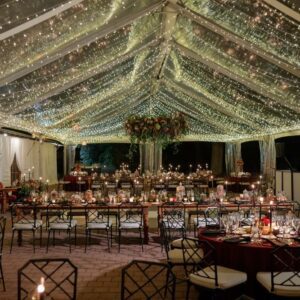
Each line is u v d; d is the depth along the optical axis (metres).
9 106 8.77
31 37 5.71
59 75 7.92
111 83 10.45
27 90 8.08
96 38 6.57
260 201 7.47
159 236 7.93
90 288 4.84
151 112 16.84
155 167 17.41
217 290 3.87
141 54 9.11
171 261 4.76
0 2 4.41
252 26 6.34
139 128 9.27
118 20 6.31
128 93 12.55
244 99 11.32
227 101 12.14
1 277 5.06
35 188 9.48
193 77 11.01
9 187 11.42
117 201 7.64
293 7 5.29
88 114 13.25
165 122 9.26
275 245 4.20
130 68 9.77
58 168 23.38
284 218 5.07
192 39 8.07
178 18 7.27
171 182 13.83
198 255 4.30
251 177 15.65
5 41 5.54
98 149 23.88
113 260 6.12
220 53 8.18
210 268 4.17
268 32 6.31
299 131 12.58
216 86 10.98
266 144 15.22
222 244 4.47
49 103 10.22
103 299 4.48
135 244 7.23
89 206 7.03
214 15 6.50
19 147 13.94
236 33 6.84
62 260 3.26
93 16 5.84
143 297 4.54
